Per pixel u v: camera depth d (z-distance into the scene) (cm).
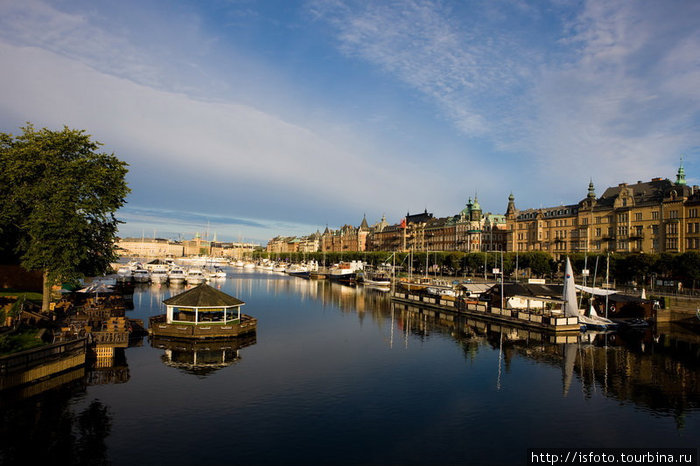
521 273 16612
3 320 4881
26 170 5678
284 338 6438
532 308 8725
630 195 14512
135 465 2816
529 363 5356
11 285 8100
